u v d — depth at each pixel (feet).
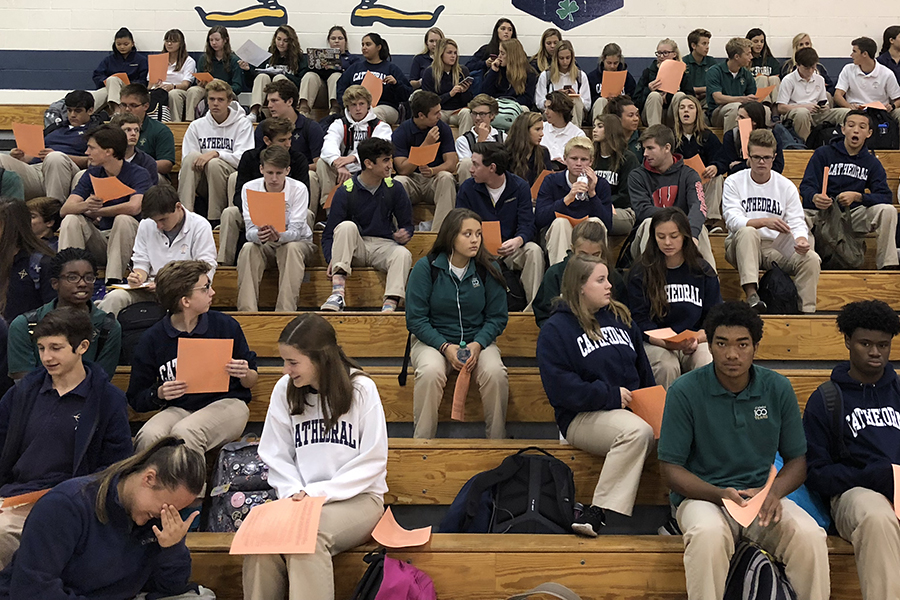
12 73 27.53
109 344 11.98
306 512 9.20
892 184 21.38
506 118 22.11
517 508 10.41
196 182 18.76
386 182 16.12
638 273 12.87
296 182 16.14
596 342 11.29
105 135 15.93
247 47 26.20
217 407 11.34
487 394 12.21
